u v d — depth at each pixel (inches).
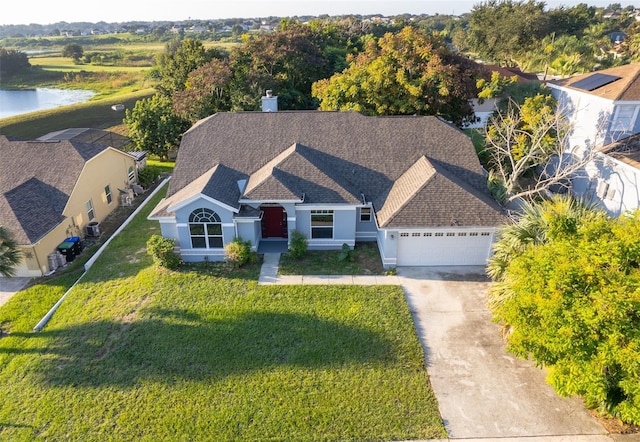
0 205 832.3
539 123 976.3
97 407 525.7
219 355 599.8
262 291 735.7
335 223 853.2
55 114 2481.5
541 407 521.3
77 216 957.8
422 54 1246.3
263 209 887.1
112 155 1131.3
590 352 442.9
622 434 484.1
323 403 525.7
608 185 934.4
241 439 484.1
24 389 555.5
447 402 526.9
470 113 1317.7
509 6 3006.9
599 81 1034.7
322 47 2256.4
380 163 912.3
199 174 908.0
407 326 649.0
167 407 523.5
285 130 962.1
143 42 7583.7
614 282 443.5
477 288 744.3
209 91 1555.1
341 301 707.4
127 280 786.2
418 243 794.2
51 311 709.9
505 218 772.0
